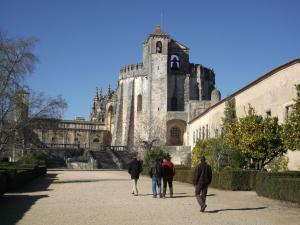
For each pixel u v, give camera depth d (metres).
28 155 55.94
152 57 102.62
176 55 108.31
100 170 70.56
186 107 99.25
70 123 110.12
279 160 34.00
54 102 37.03
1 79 34.34
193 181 17.38
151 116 100.12
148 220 14.64
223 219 15.01
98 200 21.48
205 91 108.62
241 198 23.17
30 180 36.22
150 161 56.16
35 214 16.00
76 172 60.56
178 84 105.00
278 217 15.79
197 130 77.69
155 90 101.50
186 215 16.00
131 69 107.00
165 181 23.89
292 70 35.72
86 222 14.13
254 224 13.98
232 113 49.88
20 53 35.31
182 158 83.88
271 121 31.77
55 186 31.67
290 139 21.80
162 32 104.62
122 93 107.81
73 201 20.91
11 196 23.55
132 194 25.25
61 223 13.88
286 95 36.66
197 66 107.69
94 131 112.19
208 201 21.42
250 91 45.69
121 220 14.62
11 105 34.47
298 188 20.38
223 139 39.38
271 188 23.00
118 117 106.81
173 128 97.81
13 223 13.74
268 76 40.81
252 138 31.02
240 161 37.19
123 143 104.75
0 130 34.28
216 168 37.84
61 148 89.31
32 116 35.81
